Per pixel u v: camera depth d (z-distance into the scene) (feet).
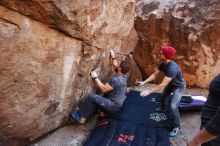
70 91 12.57
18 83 9.85
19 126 10.65
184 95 17.02
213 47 17.85
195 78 18.89
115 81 13.66
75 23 10.77
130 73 18.75
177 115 13.74
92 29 12.08
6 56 9.07
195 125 14.97
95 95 13.64
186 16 18.29
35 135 11.72
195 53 18.25
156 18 18.84
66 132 13.07
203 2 18.26
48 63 10.66
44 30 10.00
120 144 12.63
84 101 13.75
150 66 19.86
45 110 11.55
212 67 18.34
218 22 17.44
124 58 17.66
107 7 12.80
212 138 6.16
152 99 16.53
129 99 16.42
